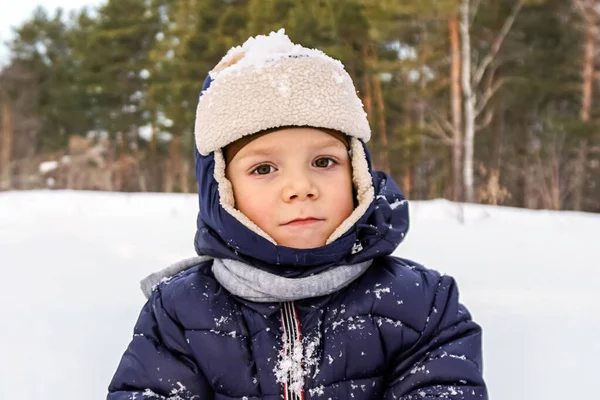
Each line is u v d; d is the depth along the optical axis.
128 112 22.94
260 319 1.13
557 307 2.34
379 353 1.12
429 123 15.72
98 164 21.27
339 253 1.14
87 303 2.54
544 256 3.65
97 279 3.04
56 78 26.58
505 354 1.83
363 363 1.10
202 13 16.22
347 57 12.98
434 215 5.99
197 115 1.23
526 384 1.61
